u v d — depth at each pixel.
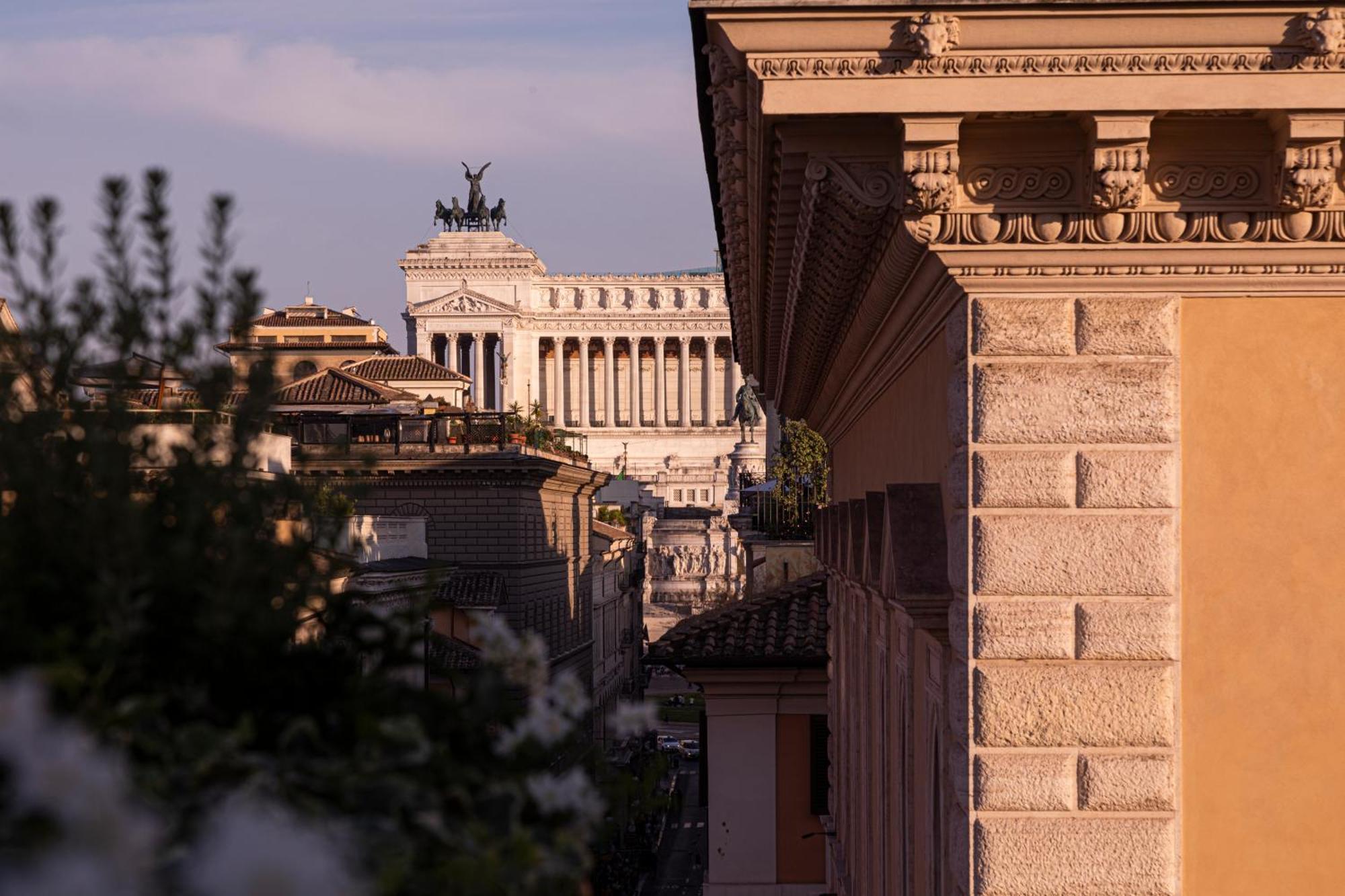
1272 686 23.06
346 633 13.51
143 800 9.43
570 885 11.32
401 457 185.12
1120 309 23.00
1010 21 21.14
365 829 10.16
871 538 37.16
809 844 76.12
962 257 22.84
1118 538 23.02
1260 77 21.12
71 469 12.55
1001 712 23.02
